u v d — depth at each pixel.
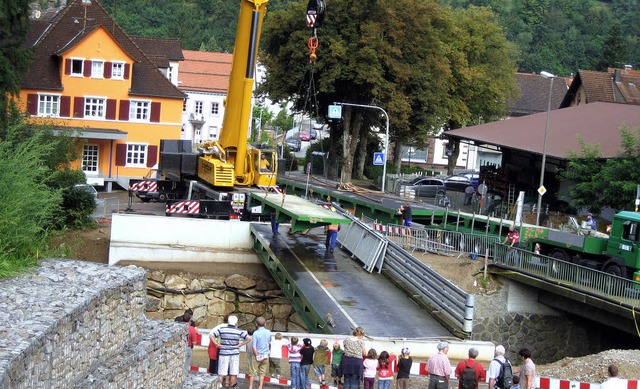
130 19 138.25
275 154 43.19
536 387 22.23
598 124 55.66
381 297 30.39
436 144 108.69
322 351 22.42
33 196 18.27
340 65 66.62
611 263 33.38
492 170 64.69
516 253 35.34
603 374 24.03
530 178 58.16
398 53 67.25
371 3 67.00
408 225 41.31
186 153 46.91
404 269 31.98
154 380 17.52
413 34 69.06
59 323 13.95
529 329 35.25
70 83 64.44
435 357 21.03
